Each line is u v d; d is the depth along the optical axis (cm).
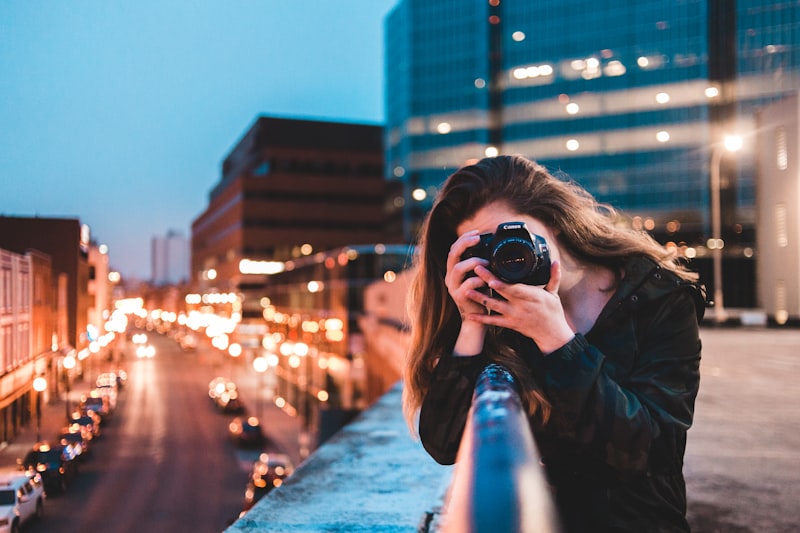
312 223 11075
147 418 5178
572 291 137
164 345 13462
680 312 127
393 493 275
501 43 7531
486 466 58
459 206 142
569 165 7025
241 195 10888
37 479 2298
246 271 10825
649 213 6606
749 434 579
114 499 2762
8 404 3609
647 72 6731
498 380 93
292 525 235
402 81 8044
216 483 3181
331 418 1020
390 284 3512
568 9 7156
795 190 3133
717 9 6462
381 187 11300
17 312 3931
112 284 13738
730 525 319
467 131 7556
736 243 6050
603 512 121
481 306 124
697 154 6438
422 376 154
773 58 6225
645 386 121
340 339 5519
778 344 1947
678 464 123
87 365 7856
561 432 115
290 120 11406
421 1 7900
